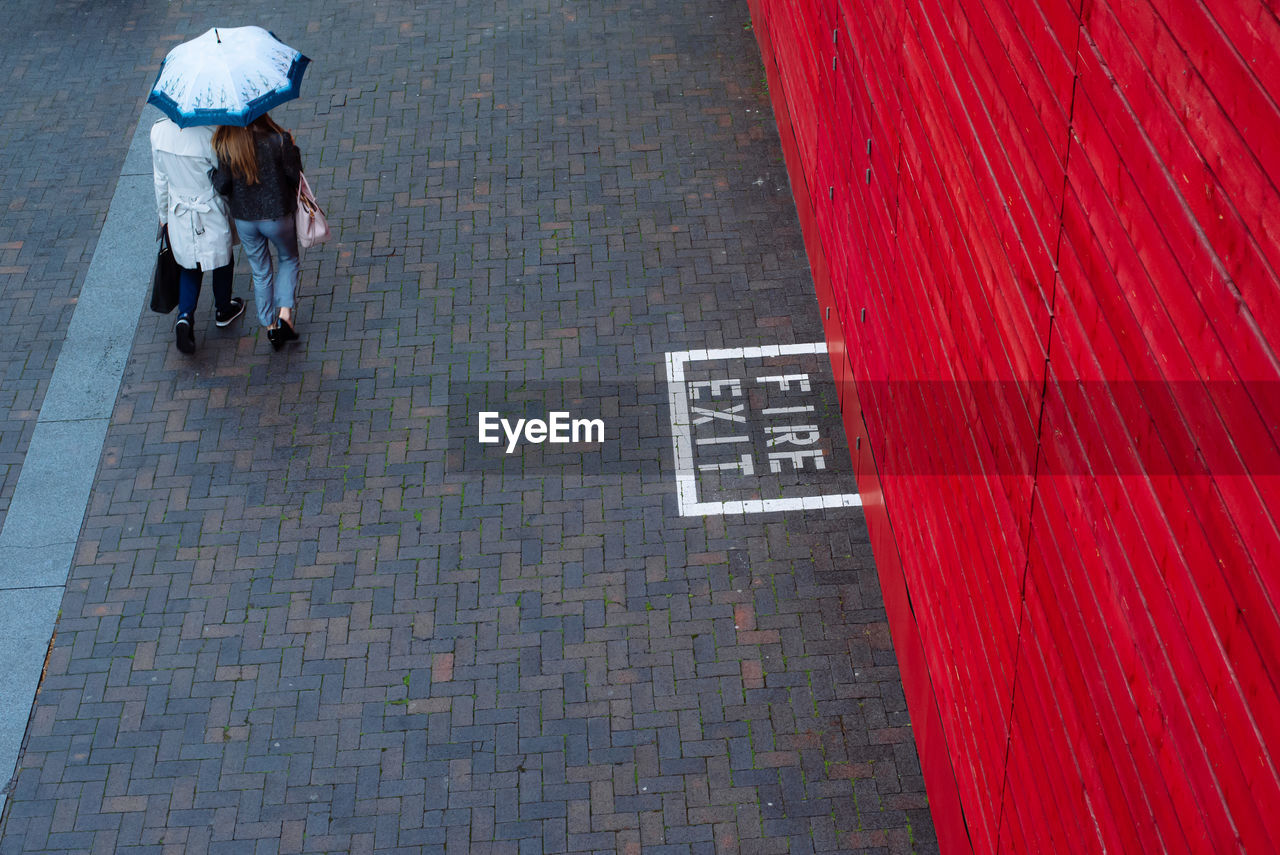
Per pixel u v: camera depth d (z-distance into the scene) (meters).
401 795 7.10
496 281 10.51
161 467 9.03
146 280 10.63
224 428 9.30
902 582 7.23
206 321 10.19
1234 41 2.62
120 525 8.63
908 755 7.19
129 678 7.71
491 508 8.67
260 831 6.95
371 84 12.91
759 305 10.19
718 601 8.03
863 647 7.75
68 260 10.85
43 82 13.05
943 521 5.95
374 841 6.89
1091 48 3.46
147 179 11.77
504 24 13.74
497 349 9.89
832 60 8.34
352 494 8.80
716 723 7.38
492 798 7.07
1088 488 3.76
